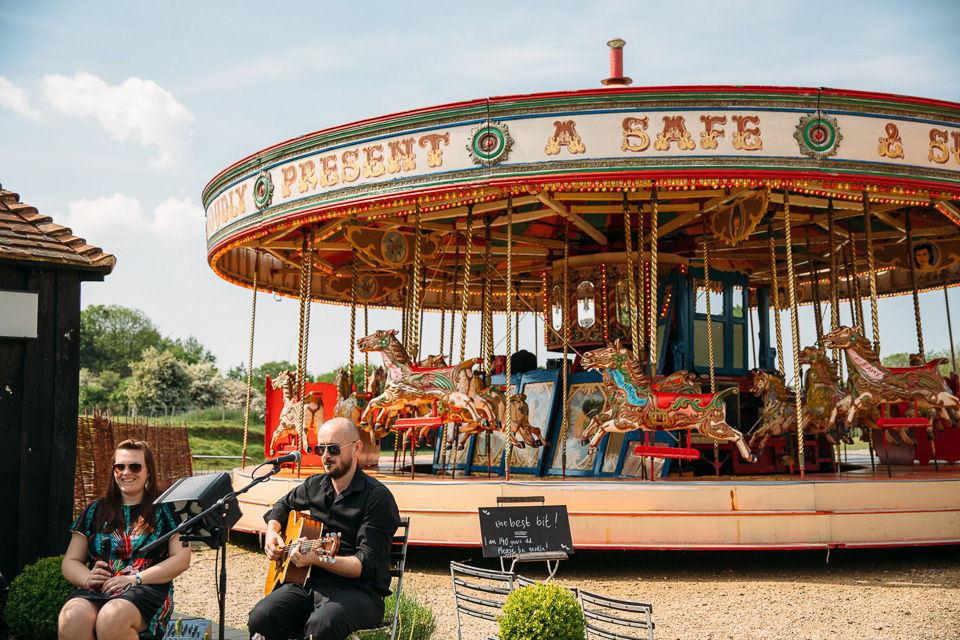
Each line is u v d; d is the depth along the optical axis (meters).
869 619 7.71
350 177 11.65
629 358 11.58
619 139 10.40
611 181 10.45
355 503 5.65
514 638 5.29
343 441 5.66
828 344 12.02
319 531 5.59
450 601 8.78
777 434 12.76
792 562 11.03
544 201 12.34
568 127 10.48
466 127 10.82
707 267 13.36
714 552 11.83
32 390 7.72
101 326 106.38
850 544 10.32
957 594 8.81
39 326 7.78
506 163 10.66
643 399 11.37
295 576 5.49
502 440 14.38
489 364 14.51
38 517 7.64
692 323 14.40
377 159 11.42
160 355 64.75
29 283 7.76
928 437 15.87
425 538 10.83
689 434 11.52
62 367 7.87
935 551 11.91
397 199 11.36
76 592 5.59
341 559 5.31
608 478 12.25
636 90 10.34
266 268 18.61
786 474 13.36
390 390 12.14
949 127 11.12
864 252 18.33
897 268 19.28
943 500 10.76
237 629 7.08
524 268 19.58
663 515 10.32
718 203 12.62
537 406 14.17
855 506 10.52
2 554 7.47
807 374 12.80
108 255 8.16
